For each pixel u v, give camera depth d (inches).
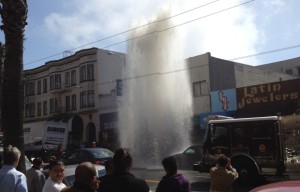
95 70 1785.2
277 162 576.4
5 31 363.6
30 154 1342.3
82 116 1828.2
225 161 323.3
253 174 592.7
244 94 1135.0
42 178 320.8
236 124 612.4
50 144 1270.9
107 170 212.8
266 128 588.7
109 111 1665.8
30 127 1653.5
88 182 172.2
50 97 2055.9
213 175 323.3
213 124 631.8
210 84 1312.7
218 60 1358.3
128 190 191.3
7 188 220.7
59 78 1998.0
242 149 603.2
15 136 349.1
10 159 228.5
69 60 1923.0
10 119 350.6
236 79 1419.8
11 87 354.6
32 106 2201.0
